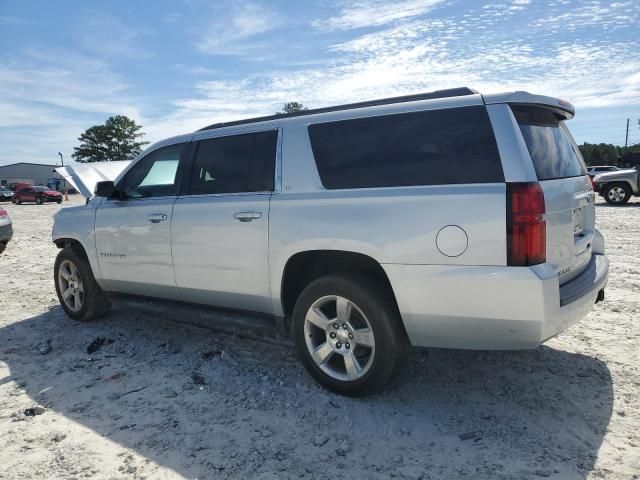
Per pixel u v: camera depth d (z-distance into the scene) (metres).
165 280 4.38
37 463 2.81
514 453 2.74
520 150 2.84
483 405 3.29
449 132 3.04
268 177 3.73
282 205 3.55
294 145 3.64
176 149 4.44
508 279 2.77
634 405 3.19
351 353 3.37
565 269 3.14
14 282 7.61
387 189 3.17
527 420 3.08
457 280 2.89
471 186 2.89
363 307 3.24
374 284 3.28
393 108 3.30
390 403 3.36
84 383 3.86
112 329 5.11
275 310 3.72
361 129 3.39
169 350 4.47
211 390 3.64
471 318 2.90
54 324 5.38
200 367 4.06
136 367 4.13
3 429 3.19
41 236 14.17
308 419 3.18
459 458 2.72
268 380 3.76
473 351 4.13
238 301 3.93
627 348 4.10
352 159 3.38
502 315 2.82
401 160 3.18
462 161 2.96
